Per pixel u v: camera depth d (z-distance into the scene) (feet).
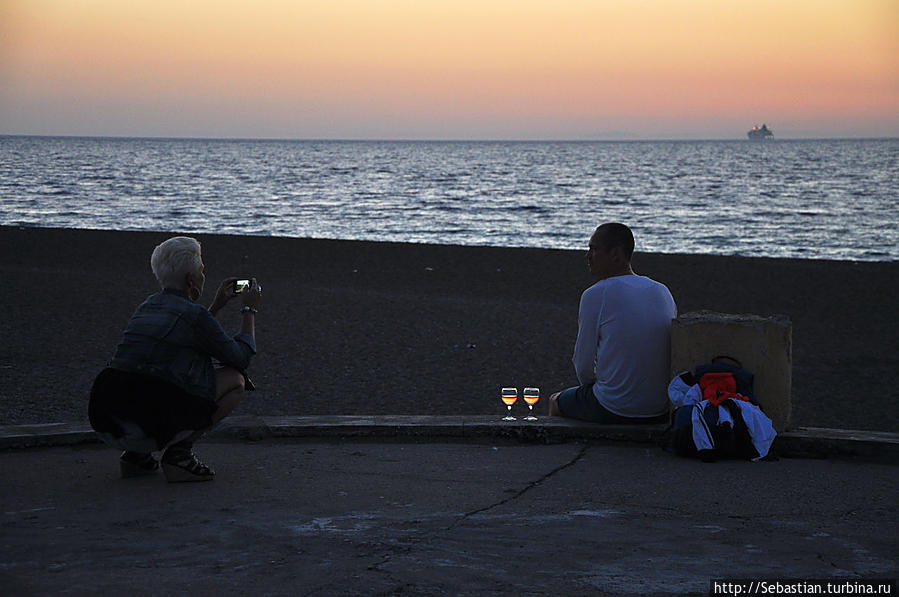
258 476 16.53
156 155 611.88
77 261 72.02
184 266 16.06
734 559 11.83
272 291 56.65
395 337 41.47
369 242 87.71
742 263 73.00
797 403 30.50
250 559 11.78
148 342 15.37
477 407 28.32
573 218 153.07
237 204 179.11
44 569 11.37
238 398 16.42
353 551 12.14
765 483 16.03
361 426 19.65
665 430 18.84
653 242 115.65
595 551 12.17
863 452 17.78
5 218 139.13
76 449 18.62
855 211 165.58
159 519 13.76
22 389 29.22
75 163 417.28
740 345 18.20
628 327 18.61
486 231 130.62
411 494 15.33
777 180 288.10
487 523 13.60
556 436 19.26
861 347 42.01
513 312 49.65
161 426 15.30
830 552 12.18
